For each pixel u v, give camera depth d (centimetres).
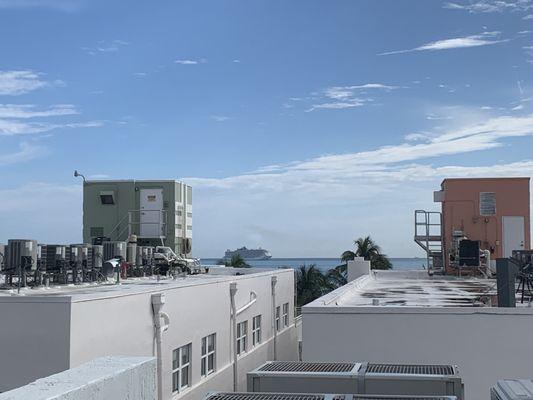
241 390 2166
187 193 3481
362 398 555
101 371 329
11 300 1105
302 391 695
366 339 1216
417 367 750
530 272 1719
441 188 3200
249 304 2267
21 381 1090
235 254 6341
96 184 3278
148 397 364
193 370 1689
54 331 1091
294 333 3334
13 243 1502
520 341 1177
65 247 1741
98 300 1177
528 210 3020
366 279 2550
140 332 1343
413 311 1209
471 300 1656
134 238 2795
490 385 1179
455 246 2931
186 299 1647
